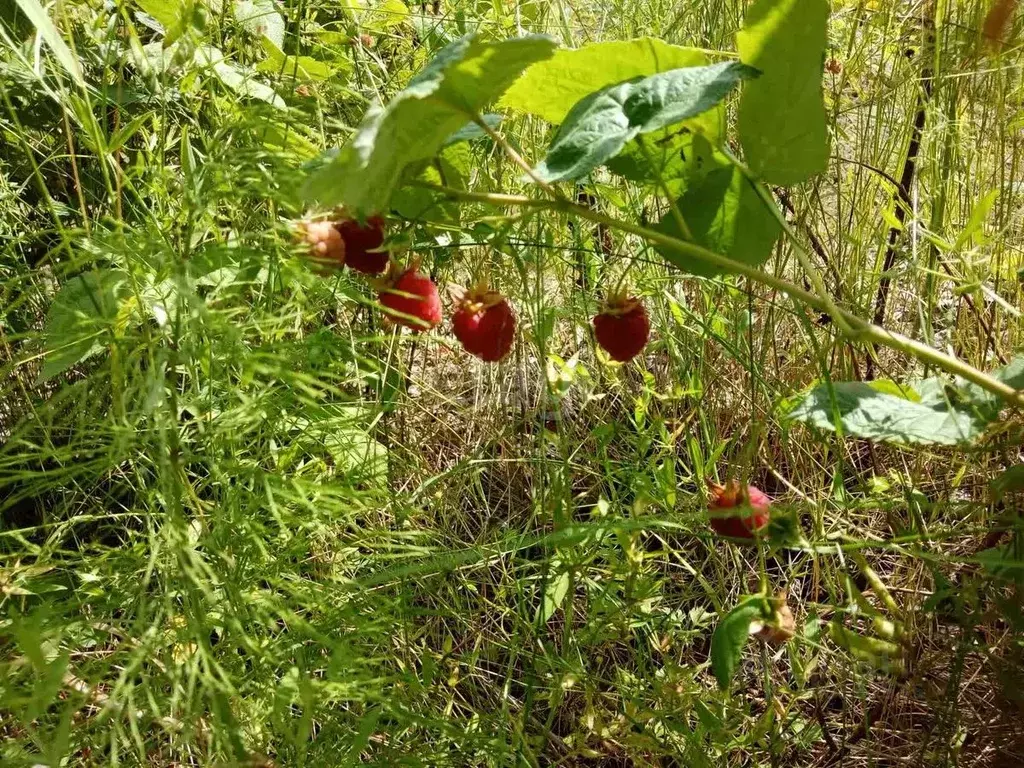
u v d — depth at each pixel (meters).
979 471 1.73
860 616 1.75
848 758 1.64
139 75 1.93
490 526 2.10
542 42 1.07
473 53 1.07
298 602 1.39
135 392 1.40
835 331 1.95
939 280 1.99
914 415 1.37
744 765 1.68
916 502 1.54
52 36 1.21
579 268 2.18
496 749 1.46
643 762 1.55
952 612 1.60
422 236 1.59
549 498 1.87
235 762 1.09
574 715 1.75
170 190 1.62
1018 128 1.96
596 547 1.69
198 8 1.58
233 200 1.48
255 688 1.32
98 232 1.55
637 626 1.70
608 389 2.23
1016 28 1.82
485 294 1.45
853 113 2.30
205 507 1.49
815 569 1.73
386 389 2.02
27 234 1.80
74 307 1.43
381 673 1.57
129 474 1.91
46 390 1.88
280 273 1.28
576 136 1.24
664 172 1.41
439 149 1.27
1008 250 1.94
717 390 2.11
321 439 1.60
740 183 1.36
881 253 2.11
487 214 1.87
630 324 1.48
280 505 1.49
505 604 1.88
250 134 1.41
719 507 1.40
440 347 2.48
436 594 1.86
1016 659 1.41
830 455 2.01
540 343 1.76
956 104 1.93
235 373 1.50
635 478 1.72
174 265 1.19
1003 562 1.26
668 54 1.31
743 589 1.84
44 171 1.99
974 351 1.99
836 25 2.35
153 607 1.36
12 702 1.03
